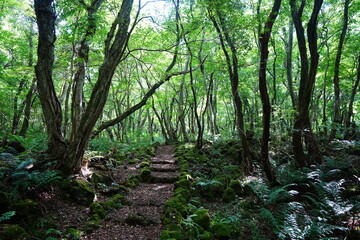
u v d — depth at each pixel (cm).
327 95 1736
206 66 1230
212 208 603
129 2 652
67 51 946
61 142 623
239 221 536
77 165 619
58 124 632
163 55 1360
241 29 727
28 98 1181
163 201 598
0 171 495
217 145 1163
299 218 523
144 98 1012
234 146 1037
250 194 682
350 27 1133
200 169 852
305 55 809
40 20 600
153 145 1483
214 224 493
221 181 720
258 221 550
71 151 590
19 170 497
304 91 763
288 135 1098
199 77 1497
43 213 450
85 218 482
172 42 1085
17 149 662
